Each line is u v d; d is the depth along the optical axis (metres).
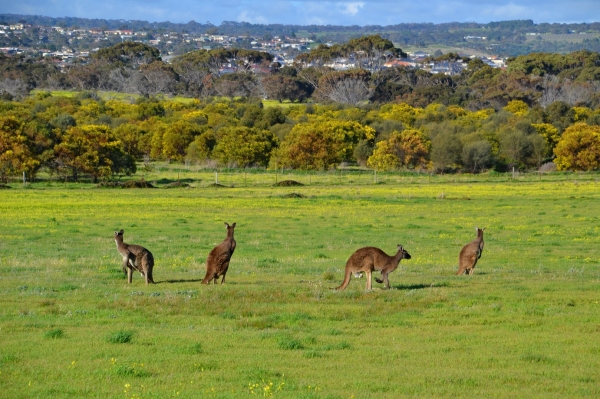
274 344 24.47
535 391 19.69
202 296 32.31
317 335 25.89
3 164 131.75
